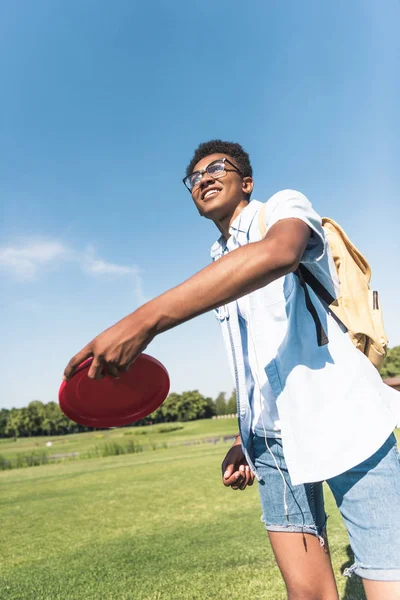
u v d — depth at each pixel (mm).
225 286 963
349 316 1603
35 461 24375
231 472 2055
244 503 6184
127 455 23672
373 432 1345
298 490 1783
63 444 60781
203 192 1935
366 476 1352
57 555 4344
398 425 1427
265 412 1799
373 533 1325
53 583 3469
